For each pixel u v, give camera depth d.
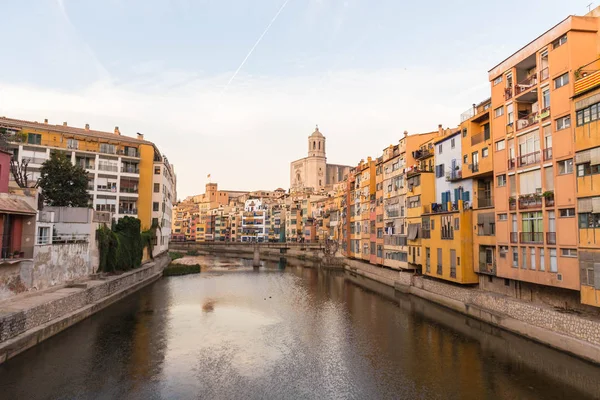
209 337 31.81
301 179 182.00
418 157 52.78
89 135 72.06
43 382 22.38
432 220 45.00
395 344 29.67
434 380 22.95
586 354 23.36
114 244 50.06
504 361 25.38
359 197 76.69
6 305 27.98
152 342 30.11
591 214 24.61
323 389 22.14
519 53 32.06
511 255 32.38
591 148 24.56
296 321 37.25
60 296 32.19
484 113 36.72
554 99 28.03
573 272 26.14
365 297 49.62
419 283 48.00
